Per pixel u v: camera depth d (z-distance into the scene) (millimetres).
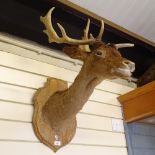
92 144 2061
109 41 2467
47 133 1795
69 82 2123
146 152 2457
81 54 1698
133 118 2305
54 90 1930
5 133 1669
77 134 2008
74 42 1666
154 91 2160
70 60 2229
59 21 2098
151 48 2713
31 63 1967
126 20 2416
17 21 1896
